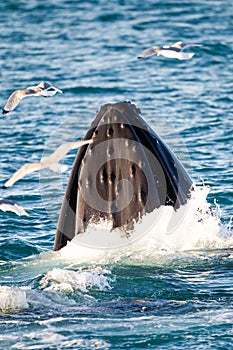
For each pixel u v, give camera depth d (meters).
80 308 36.84
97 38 117.19
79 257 40.88
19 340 33.91
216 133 74.69
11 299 37.12
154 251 40.91
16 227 53.31
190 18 126.19
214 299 37.53
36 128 78.56
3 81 96.44
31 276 40.22
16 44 114.75
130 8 133.75
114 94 90.88
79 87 93.25
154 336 34.06
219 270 40.09
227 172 63.66
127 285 38.59
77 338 34.00
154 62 103.62
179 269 40.06
